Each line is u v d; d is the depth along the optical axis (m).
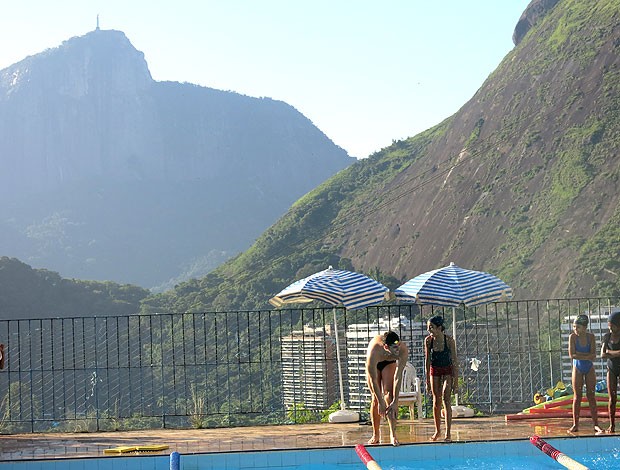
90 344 72.44
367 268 165.25
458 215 163.62
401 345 9.83
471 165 176.75
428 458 9.59
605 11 186.00
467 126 193.25
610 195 133.12
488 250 144.88
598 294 105.81
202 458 9.55
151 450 10.09
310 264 155.25
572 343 10.38
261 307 133.12
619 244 115.00
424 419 12.63
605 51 173.00
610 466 8.82
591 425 11.11
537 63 191.25
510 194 157.00
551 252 126.75
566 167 149.38
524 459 9.42
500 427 11.25
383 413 9.69
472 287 12.57
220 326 67.44
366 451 9.13
